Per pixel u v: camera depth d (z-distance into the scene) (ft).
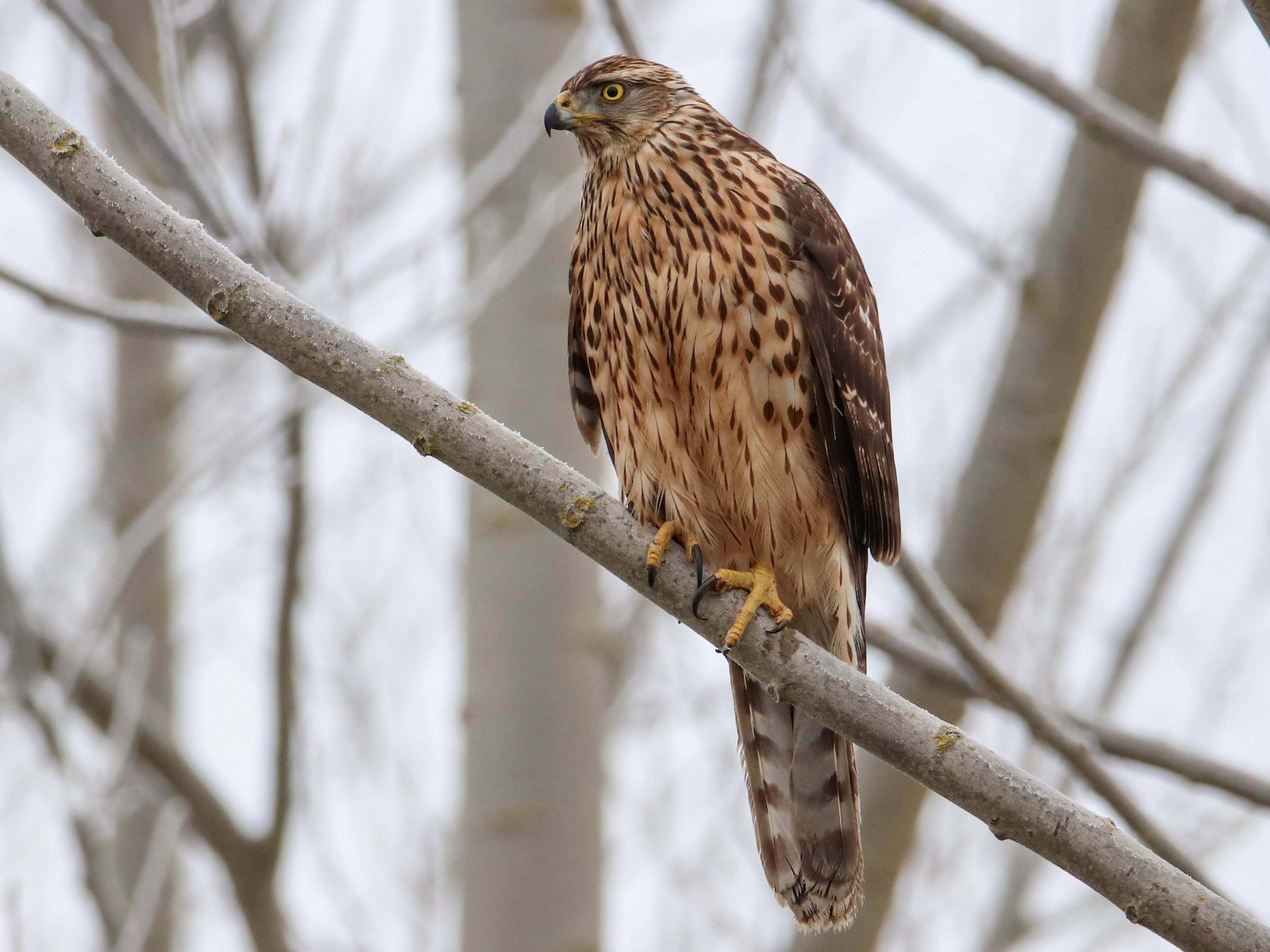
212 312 23.13
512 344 37.47
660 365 30.89
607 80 31.99
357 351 23.39
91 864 32.76
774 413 30.66
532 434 37.04
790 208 31.17
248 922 37.58
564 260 37.88
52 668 37.96
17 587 36.68
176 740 38.34
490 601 36.86
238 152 37.58
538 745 36.09
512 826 35.81
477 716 36.58
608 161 31.91
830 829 31.09
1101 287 38.93
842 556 31.68
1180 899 21.88
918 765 23.15
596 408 34.19
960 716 39.73
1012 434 39.52
